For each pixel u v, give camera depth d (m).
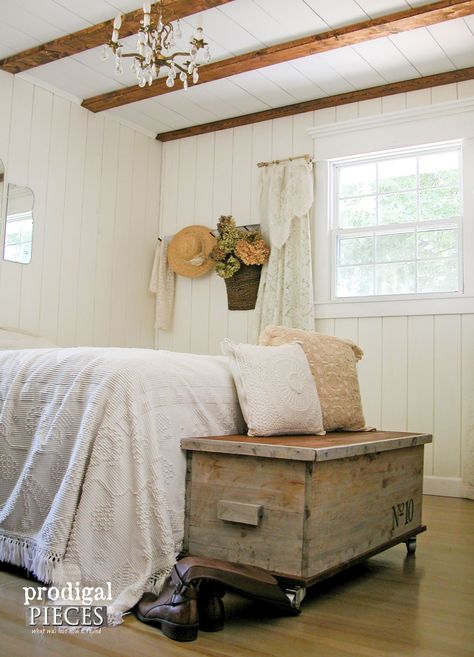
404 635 1.59
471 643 1.55
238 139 4.95
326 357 2.74
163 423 1.95
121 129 4.97
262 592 1.64
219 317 4.94
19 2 3.39
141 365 1.99
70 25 3.62
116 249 4.92
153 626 1.60
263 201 4.71
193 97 4.56
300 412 2.30
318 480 1.80
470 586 2.04
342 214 4.54
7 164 4.12
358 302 4.32
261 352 2.34
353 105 4.48
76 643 1.48
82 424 1.90
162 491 1.85
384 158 4.38
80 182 4.63
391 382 4.18
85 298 4.66
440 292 4.11
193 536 1.95
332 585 2.04
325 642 1.54
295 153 4.68
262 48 3.85
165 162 5.28
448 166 4.19
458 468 3.92
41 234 4.34
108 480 1.83
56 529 1.80
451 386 3.99
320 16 3.50
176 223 5.21
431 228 4.20
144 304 5.18
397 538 2.36
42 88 4.35
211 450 1.93
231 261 4.66
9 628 1.56
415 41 3.73
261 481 1.84
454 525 3.03
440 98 4.17
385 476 2.29
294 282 4.50
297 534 1.75
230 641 1.53
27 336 3.96
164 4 3.27
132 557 1.78
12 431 2.13
